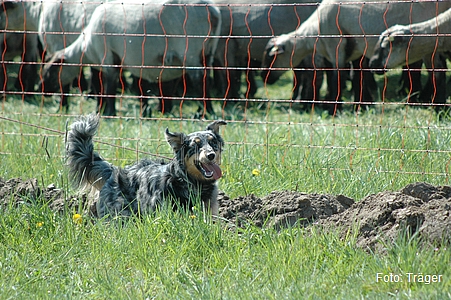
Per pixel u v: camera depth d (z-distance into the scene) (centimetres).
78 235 870
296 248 782
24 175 1171
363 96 2103
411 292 664
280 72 2311
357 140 1245
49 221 893
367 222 826
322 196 928
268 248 798
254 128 1555
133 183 968
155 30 1952
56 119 1725
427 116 1623
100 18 2005
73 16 2306
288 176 1104
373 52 1970
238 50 2411
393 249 752
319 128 1466
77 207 999
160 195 930
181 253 802
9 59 2603
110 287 741
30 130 1546
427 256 725
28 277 775
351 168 1114
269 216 904
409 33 1786
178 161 933
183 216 873
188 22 1950
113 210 963
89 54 2075
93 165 1019
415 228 796
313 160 1152
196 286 729
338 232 824
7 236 872
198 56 2000
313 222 873
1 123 1595
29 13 2472
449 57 1866
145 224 865
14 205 977
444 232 765
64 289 759
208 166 918
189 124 1645
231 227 892
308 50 2172
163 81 2091
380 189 1041
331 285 710
